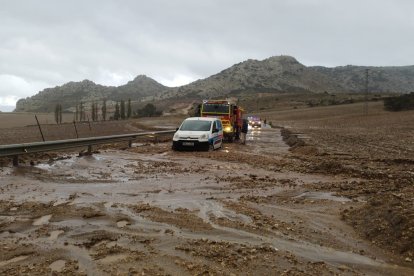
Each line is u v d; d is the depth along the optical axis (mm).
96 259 5602
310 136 38562
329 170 14469
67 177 12555
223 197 9867
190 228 7141
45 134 36938
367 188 11156
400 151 23141
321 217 8203
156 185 11383
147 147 23453
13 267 5285
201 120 22750
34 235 6621
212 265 5445
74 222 7383
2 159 15281
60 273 5105
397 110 108688
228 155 19234
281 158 18797
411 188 10891
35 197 9562
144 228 7090
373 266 5648
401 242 6281
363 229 7230
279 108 178125
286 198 9906
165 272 5184
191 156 18781
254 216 8008
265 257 5816
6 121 120562
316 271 5391
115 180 12172
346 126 69312
